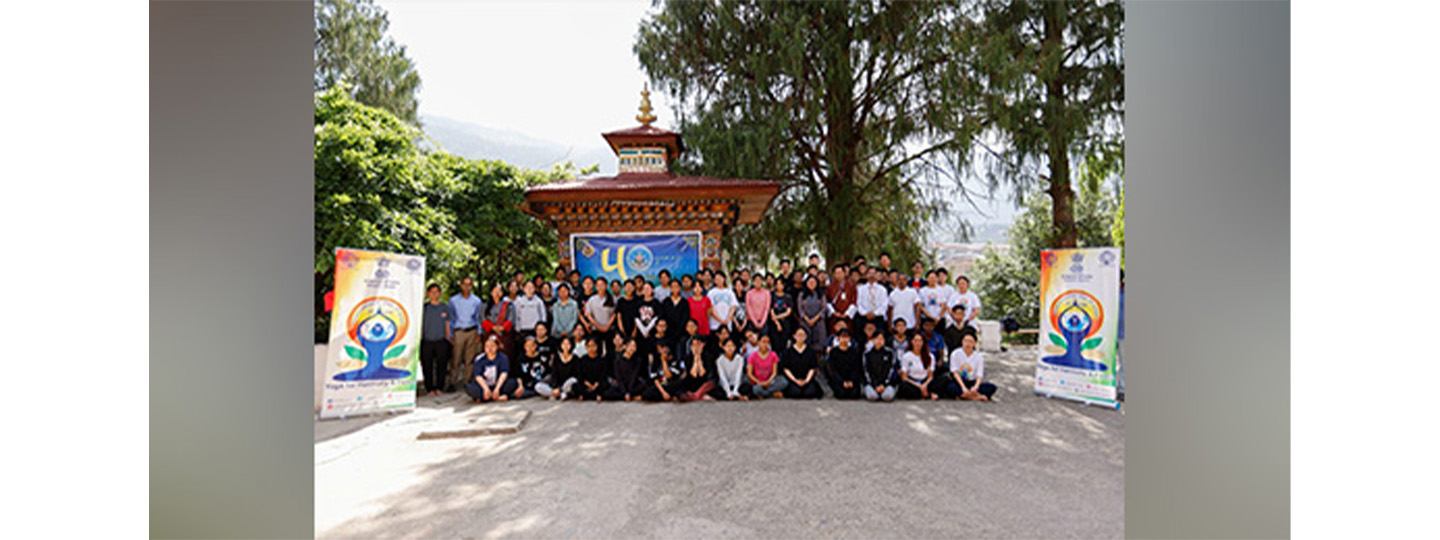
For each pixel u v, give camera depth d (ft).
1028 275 52.60
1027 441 16.65
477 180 34.01
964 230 38.78
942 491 12.89
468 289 25.98
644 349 23.94
